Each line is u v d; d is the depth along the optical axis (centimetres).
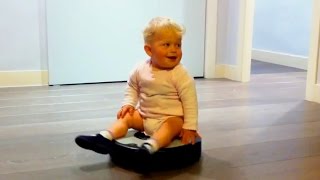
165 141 124
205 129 170
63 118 185
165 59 127
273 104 219
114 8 271
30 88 257
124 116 135
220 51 306
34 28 261
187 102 129
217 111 201
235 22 293
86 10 265
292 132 167
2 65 259
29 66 265
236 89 261
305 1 359
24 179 118
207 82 286
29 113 194
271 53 404
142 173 123
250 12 285
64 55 267
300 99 234
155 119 131
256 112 201
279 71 345
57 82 268
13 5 254
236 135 162
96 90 253
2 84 260
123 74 282
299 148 147
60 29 263
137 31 280
